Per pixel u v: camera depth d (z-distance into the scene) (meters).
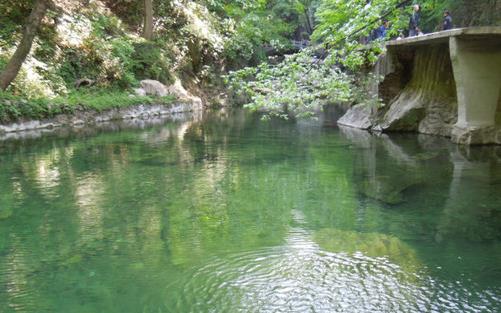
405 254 4.05
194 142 10.95
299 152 9.61
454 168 7.81
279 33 29.09
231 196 6.07
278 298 3.24
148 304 3.20
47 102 13.37
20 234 4.61
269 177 7.19
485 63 10.20
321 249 4.15
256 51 28.34
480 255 4.05
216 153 9.41
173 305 3.18
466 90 10.31
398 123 13.13
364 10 7.33
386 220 5.05
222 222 4.97
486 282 3.50
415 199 5.92
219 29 26.17
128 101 17.00
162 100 19.17
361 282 3.48
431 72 13.07
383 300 3.20
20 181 6.81
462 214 5.26
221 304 3.17
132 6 23.19
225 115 19.08
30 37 12.20
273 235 4.55
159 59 20.75
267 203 5.73
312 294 3.28
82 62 16.52
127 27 21.77
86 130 12.92
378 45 7.80
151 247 4.25
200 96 23.58
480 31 9.23
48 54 15.29
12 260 3.98
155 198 5.96
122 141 10.92
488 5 14.35
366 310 3.07
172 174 7.37
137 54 19.97
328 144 10.82
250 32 25.16
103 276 3.64
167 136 11.97
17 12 15.40
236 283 3.49
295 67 6.90
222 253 4.07
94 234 4.61
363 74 12.24
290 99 6.74
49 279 3.61
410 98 13.40
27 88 13.18
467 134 10.45
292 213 5.32
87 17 18.55
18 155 8.89
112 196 6.05
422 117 13.05
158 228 4.78
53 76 14.68
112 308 3.15
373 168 7.88
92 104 15.13
